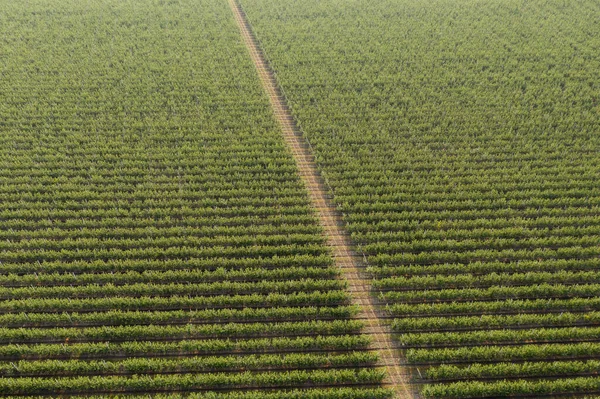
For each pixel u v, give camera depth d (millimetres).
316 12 78188
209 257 37094
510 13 78062
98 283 35125
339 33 71188
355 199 42000
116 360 30422
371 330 32500
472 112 53312
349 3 81812
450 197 42312
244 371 29984
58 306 32688
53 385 28156
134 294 34094
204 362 29484
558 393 28859
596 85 57438
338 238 39312
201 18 75312
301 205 41812
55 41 66250
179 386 28953
